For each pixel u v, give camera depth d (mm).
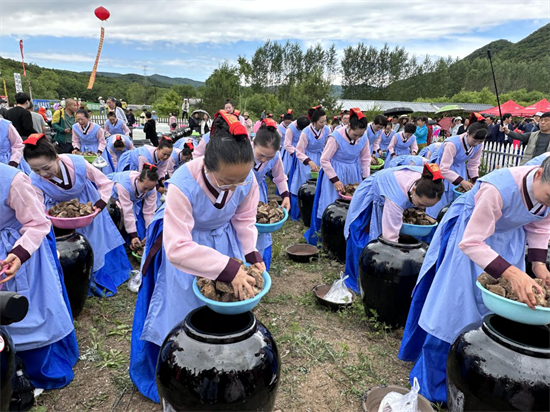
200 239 2451
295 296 4484
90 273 3717
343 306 4074
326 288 4516
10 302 1746
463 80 96438
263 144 3881
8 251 2564
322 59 77562
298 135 8203
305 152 7148
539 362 2033
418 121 14578
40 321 2709
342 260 5324
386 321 3715
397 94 88375
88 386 2939
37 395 2773
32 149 3078
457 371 2275
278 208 4051
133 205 5059
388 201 3639
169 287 2488
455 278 2627
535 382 1988
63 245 3496
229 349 2006
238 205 2531
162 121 30969
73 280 3518
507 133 8898
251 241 2562
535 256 2635
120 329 3701
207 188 2186
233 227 2633
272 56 76500
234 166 1854
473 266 2607
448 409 2471
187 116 33500
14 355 2176
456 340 2381
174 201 2131
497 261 2191
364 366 3229
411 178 3564
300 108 37250
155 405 2762
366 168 5820
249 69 38938
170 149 6070
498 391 2061
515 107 24812
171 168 7504
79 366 3152
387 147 10930
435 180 3207
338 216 5105
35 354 2775
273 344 2188
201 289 2160
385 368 3256
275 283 4820
